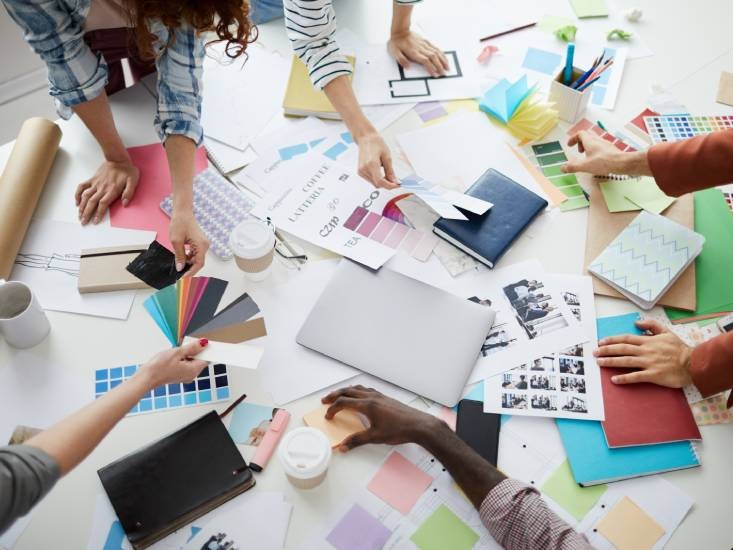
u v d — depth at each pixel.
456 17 1.72
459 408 1.19
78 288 1.30
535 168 1.49
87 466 1.12
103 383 1.20
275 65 1.63
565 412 1.19
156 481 1.09
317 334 1.25
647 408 1.19
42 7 1.23
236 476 1.10
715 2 1.76
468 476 1.08
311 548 1.06
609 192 1.45
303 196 1.43
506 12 1.74
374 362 1.23
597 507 1.11
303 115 1.56
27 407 1.17
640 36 1.70
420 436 1.11
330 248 1.36
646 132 1.55
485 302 1.31
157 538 1.06
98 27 1.51
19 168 1.36
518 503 1.04
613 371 1.24
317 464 1.04
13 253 1.30
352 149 1.51
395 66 1.63
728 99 1.60
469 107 1.58
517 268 1.35
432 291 1.30
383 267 1.33
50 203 1.41
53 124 1.45
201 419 1.15
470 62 1.65
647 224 1.40
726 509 1.11
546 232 1.40
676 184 1.37
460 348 1.24
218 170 1.48
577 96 1.50
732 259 1.37
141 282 1.30
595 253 1.37
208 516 1.08
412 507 1.09
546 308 1.30
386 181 1.41
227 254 1.35
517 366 1.24
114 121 1.53
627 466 1.14
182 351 1.12
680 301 1.31
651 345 1.24
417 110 1.57
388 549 1.06
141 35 1.17
